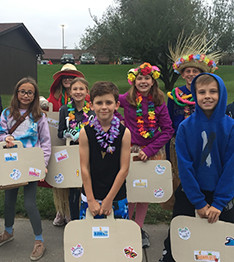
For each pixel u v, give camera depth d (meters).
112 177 2.01
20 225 3.15
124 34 18.58
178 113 2.92
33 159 2.58
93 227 1.92
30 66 21.06
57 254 2.66
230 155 1.93
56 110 3.48
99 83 1.95
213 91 1.92
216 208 1.92
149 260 2.57
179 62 2.90
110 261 1.92
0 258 2.59
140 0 18.47
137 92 2.85
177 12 17.72
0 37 17.39
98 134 1.96
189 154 2.04
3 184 2.45
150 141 2.81
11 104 2.68
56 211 3.44
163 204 3.09
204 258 1.95
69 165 2.80
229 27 20.03
